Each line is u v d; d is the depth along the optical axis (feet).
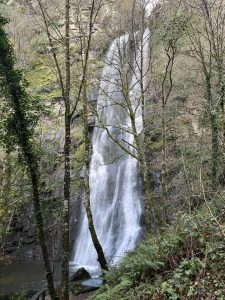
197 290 22.88
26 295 48.55
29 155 40.73
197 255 26.48
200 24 61.46
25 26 97.81
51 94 94.79
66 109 35.14
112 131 85.20
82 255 74.02
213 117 47.39
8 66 38.70
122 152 80.69
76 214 79.41
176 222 32.63
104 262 44.04
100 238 74.49
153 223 63.21
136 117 81.92
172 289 23.98
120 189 76.84
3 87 39.34
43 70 100.32
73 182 79.20
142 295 25.71
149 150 66.85
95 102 87.61
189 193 32.50
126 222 72.38
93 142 87.20
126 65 75.41
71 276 54.90
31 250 78.43
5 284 58.03
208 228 27.76
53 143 82.38
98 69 86.69
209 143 55.26
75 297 42.29
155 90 66.39
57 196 71.36
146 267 28.25
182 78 65.98
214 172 44.93
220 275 23.18
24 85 40.65
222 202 31.27
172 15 58.85
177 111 64.13
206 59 62.23
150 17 59.93
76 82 60.90
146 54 74.54
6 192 67.92
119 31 57.93
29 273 65.16
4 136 41.14
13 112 40.42
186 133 61.52
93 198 80.38
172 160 58.80
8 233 79.77
